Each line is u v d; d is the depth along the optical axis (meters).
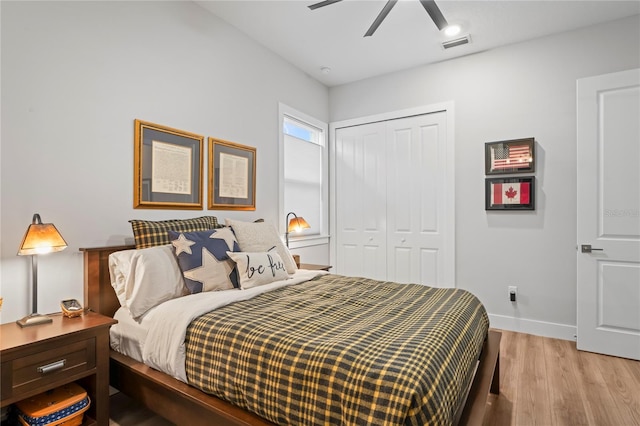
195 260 2.06
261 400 1.29
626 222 2.71
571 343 3.02
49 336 1.48
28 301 1.81
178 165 2.56
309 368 1.20
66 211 1.96
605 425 1.83
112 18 2.18
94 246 2.08
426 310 1.75
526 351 2.83
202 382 1.48
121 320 1.91
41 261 1.86
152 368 1.70
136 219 2.30
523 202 3.26
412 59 3.66
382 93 4.07
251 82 3.24
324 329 1.44
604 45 2.95
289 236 3.73
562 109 3.12
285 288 2.21
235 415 1.35
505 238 3.38
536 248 3.24
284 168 3.70
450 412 1.11
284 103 3.65
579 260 2.88
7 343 1.39
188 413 1.51
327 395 1.14
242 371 1.36
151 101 2.40
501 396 2.12
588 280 2.84
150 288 1.86
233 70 3.04
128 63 2.26
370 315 1.67
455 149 3.62
